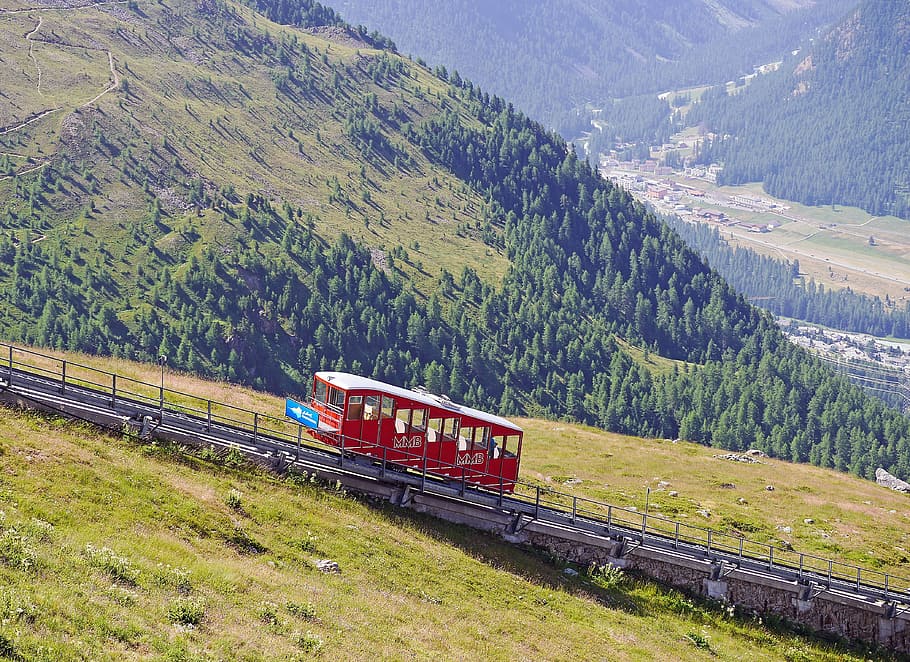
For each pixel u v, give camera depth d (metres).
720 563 51.25
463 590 39.72
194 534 34.69
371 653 29.75
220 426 45.78
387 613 34.06
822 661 48.53
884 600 54.19
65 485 33.78
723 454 86.75
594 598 45.41
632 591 48.38
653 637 43.09
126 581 28.12
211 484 39.62
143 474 37.41
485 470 50.22
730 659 43.72
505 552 46.50
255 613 29.47
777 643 48.81
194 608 27.42
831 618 53.03
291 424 57.34
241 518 37.72
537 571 45.81
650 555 50.31
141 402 46.47
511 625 37.72
